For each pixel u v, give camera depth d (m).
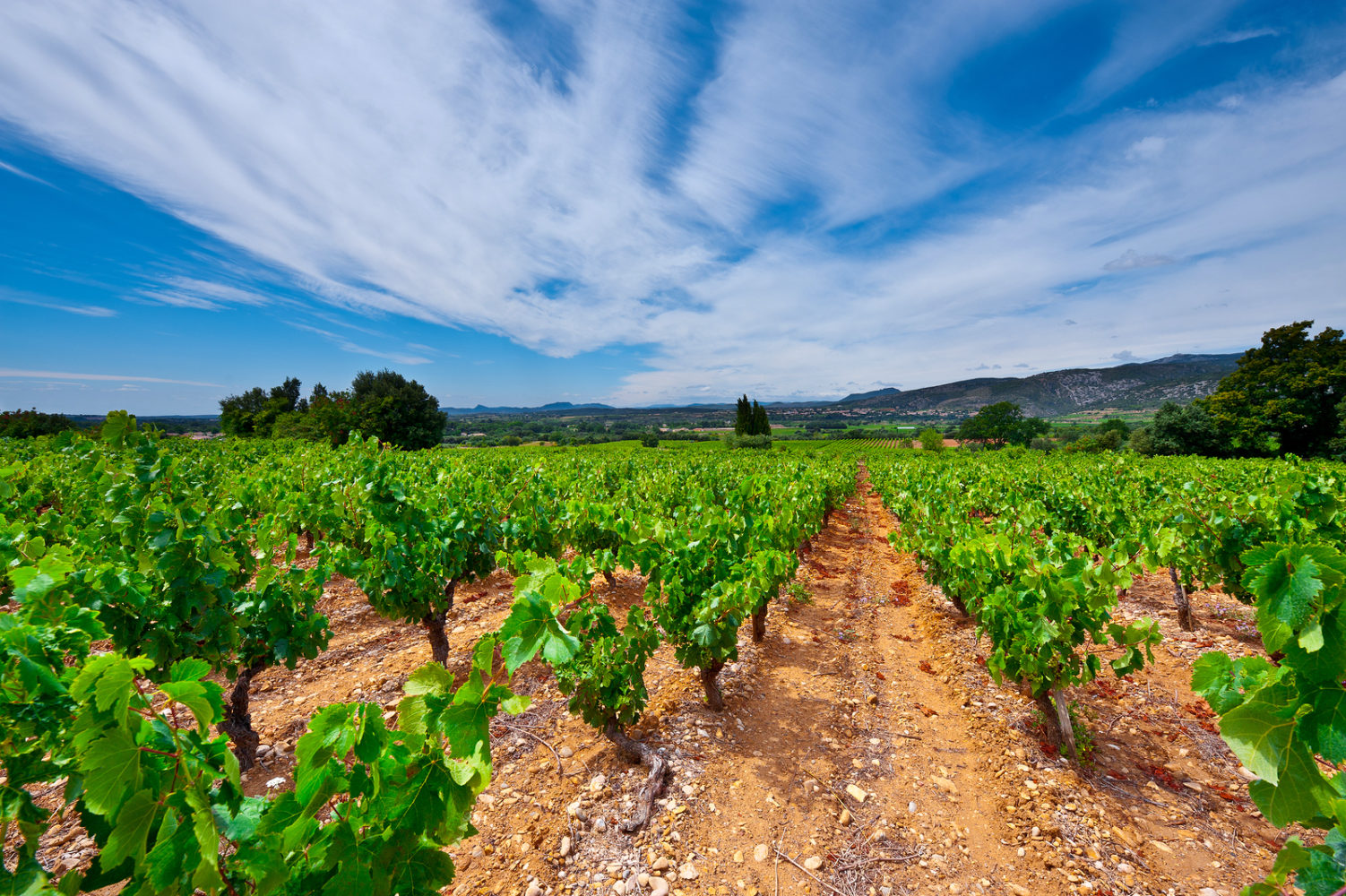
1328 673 1.59
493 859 3.44
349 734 1.76
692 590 5.48
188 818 1.64
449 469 12.69
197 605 4.01
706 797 4.03
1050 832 3.65
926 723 5.20
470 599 8.38
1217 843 3.54
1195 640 6.50
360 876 1.74
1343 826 1.46
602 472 16.09
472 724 1.91
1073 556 5.02
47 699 1.85
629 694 4.34
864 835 3.73
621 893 3.22
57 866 3.25
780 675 6.20
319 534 8.12
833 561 12.14
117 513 4.87
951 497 12.27
